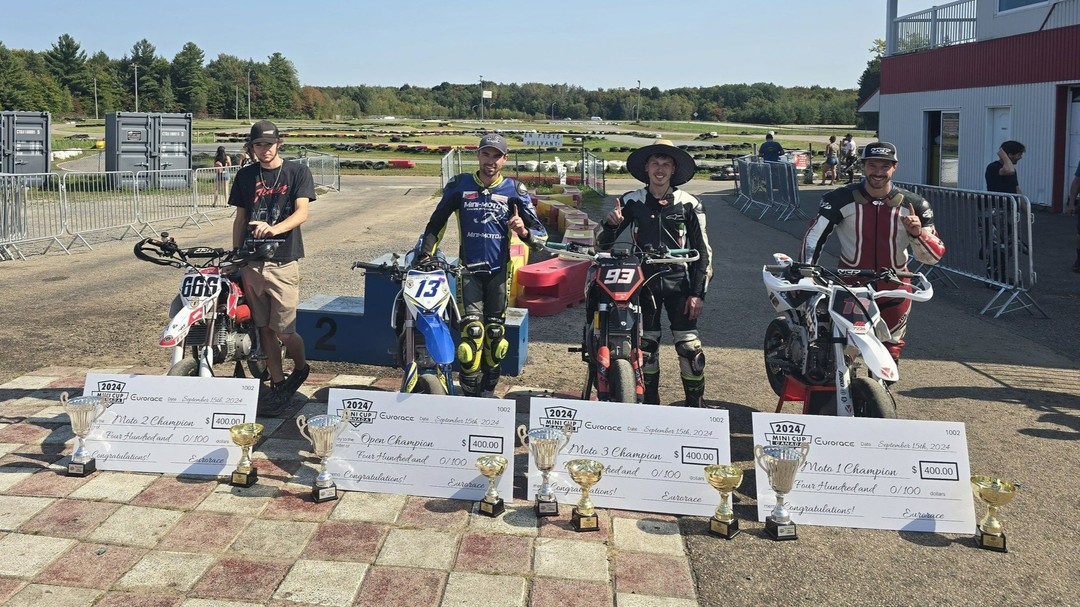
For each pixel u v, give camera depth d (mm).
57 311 9320
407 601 3555
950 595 3699
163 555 3898
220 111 144625
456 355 5590
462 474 4539
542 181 30266
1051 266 11922
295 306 5633
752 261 12742
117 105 135250
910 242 5375
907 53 22766
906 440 4348
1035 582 3807
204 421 4820
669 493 4430
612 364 4969
